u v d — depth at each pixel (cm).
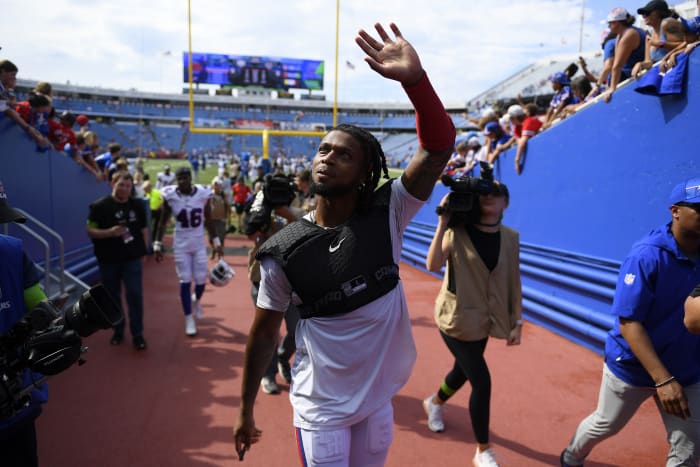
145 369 445
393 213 162
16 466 175
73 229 768
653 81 432
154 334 543
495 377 429
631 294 213
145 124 7306
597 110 516
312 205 454
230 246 1223
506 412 368
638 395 231
